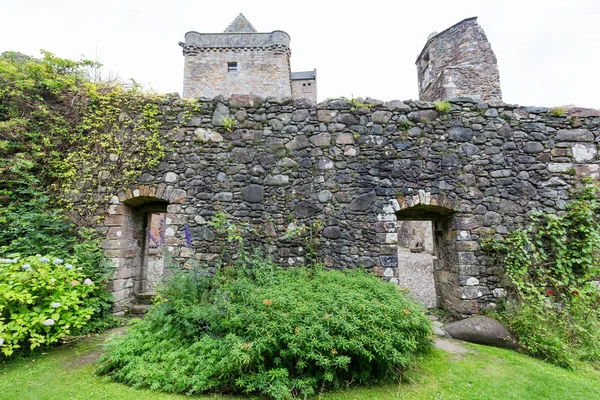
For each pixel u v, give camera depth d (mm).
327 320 2666
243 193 4625
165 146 4703
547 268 4449
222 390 2514
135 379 2549
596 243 4285
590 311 3969
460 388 2654
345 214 4555
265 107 4824
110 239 4520
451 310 4648
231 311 2867
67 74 4980
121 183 4637
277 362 2498
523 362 3223
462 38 7156
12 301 3080
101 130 4719
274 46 15898
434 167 4629
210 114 4797
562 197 4605
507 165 4656
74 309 3551
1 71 4621
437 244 5207
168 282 3717
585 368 3232
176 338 3008
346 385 2586
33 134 4582
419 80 8727
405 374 2732
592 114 4809
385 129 4715
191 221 4559
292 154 4707
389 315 2855
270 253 4500
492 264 4465
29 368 2889
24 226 4059
